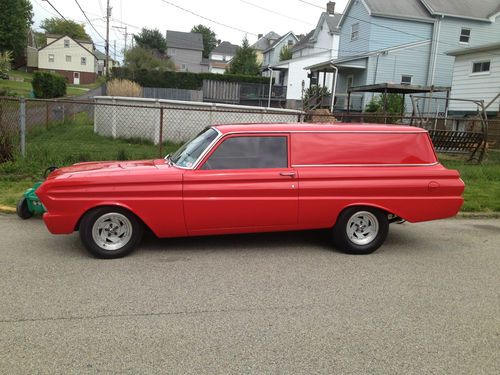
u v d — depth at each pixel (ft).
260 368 10.59
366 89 67.51
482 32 96.22
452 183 19.62
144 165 19.38
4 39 221.87
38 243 19.83
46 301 13.94
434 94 91.81
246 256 18.84
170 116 54.54
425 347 11.75
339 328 12.67
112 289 15.01
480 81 75.25
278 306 14.01
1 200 25.85
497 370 10.77
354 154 19.30
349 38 104.88
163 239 20.99
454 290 15.81
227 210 18.19
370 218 19.51
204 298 14.47
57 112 71.31
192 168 18.15
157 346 11.46
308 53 152.05
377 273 17.33
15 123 38.04
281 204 18.48
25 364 10.53
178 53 274.98
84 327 12.36
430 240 22.54
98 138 55.67
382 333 12.44
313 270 17.39
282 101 138.41
